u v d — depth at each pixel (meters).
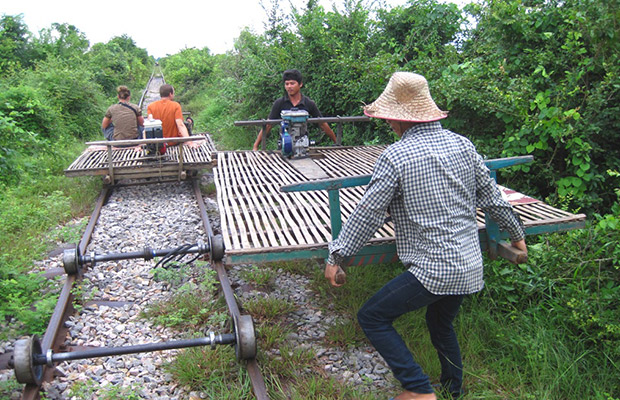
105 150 9.06
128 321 4.29
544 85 5.51
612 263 3.98
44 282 4.88
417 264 2.69
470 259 2.70
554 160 5.28
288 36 10.63
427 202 2.63
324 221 3.93
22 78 15.44
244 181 5.11
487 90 5.39
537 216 3.74
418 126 2.75
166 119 8.15
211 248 4.77
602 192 5.10
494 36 6.03
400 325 3.97
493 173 3.47
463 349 3.70
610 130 4.94
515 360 3.60
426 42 8.79
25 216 6.56
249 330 3.34
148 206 7.42
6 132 8.91
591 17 4.90
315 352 3.77
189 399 3.30
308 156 6.19
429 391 2.87
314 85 10.00
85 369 3.61
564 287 3.97
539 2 5.82
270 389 3.36
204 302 4.46
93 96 15.52
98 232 6.30
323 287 4.72
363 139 8.63
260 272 4.93
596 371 3.49
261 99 11.74
